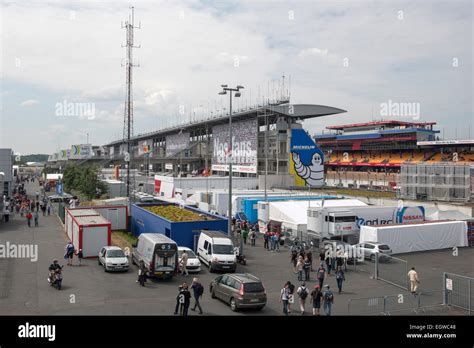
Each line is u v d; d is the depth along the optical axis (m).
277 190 67.38
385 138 127.12
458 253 38.53
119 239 42.53
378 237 36.88
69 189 95.38
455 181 52.66
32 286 25.50
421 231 39.09
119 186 83.12
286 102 92.50
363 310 21.61
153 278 27.69
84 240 33.56
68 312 20.80
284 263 33.22
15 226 48.91
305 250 37.34
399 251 37.94
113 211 47.16
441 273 30.89
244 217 50.09
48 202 68.00
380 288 26.53
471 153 105.81
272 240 38.34
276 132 92.88
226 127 107.75
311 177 64.94
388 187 94.06
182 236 35.22
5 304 22.00
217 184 73.69
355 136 136.88
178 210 43.56
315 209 40.09
